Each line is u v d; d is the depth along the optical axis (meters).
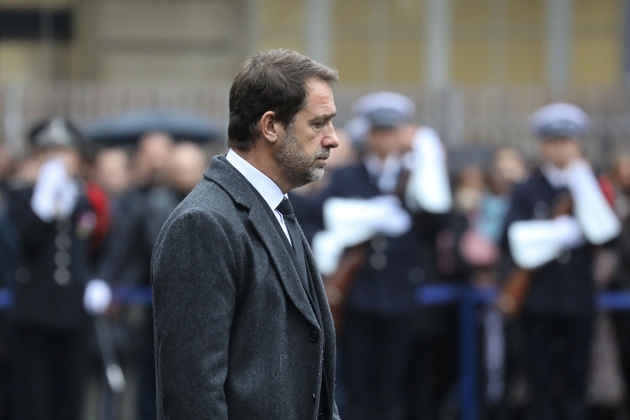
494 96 31.45
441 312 19.73
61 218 17.91
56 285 17.77
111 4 40.31
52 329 17.72
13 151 29.17
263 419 7.91
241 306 8.05
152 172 19.36
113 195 22.80
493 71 39.59
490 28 39.50
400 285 18.06
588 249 18.14
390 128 18.34
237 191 8.23
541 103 31.28
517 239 18.12
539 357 18.16
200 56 40.31
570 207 18.23
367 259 18.05
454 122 31.52
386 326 17.98
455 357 20.08
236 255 7.98
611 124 30.11
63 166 18.12
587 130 30.03
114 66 40.31
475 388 19.48
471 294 19.38
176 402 7.75
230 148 8.55
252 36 39.94
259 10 39.84
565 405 18.16
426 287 19.20
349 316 18.06
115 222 18.94
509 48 39.62
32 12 40.25
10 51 40.34
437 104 31.66
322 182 20.94
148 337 18.84
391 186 18.38
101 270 18.56
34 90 31.81
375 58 39.53
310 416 8.21
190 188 18.91
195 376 7.71
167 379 7.81
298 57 8.38
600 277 19.62
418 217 18.34
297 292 8.22
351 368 18.05
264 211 8.29
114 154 23.28
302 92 8.22
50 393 17.92
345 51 39.66
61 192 17.91
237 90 8.36
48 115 31.77
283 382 8.04
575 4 39.41
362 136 20.11
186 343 7.77
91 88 32.00
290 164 8.31
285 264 8.22
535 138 31.16
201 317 7.79
